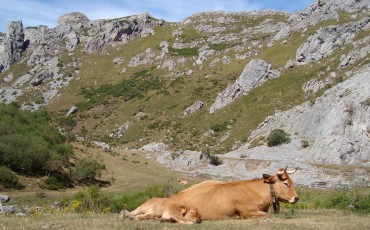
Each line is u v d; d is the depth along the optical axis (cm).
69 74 17050
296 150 7369
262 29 18138
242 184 1079
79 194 2606
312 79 9938
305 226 989
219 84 13125
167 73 15538
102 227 943
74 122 12738
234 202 1048
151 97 13550
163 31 19700
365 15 12975
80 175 5084
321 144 6912
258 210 1062
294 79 10744
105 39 19238
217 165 7262
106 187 5103
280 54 12862
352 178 5559
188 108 11844
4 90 16612
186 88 13525
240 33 17938
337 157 6506
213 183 1116
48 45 19250
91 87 16162
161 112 12231
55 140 6041
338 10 13975
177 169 7206
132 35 19612
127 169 6488
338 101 7375
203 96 12506
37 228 958
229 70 14062
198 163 7294
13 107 6438
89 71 17325
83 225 976
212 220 1032
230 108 10731
